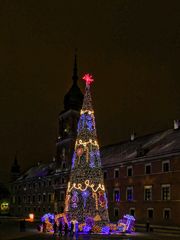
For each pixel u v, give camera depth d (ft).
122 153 270.67
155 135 261.65
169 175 210.18
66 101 323.98
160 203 213.46
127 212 239.09
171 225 202.59
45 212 353.72
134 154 249.75
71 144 316.60
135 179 237.45
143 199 227.20
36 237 139.64
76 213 168.25
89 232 158.51
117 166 257.34
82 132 174.50
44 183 365.61
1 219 323.98
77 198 169.99
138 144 266.57
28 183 404.57
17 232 164.45
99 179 171.01
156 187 218.59
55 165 343.46
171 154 209.97
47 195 354.95
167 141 231.71
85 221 164.35
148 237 144.36
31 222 265.75
